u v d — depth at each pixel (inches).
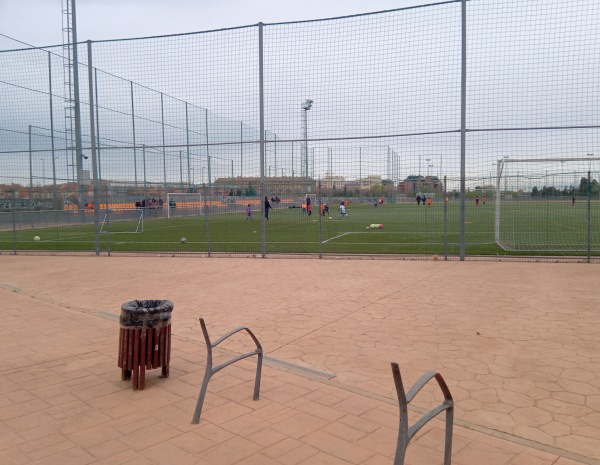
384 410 174.1
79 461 142.5
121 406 179.9
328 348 242.7
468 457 141.9
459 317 293.7
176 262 558.9
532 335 256.1
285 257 577.3
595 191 594.9
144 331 194.9
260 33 557.6
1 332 280.2
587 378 199.2
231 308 329.1
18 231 1004.6
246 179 1222.3
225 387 196.4
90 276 470.9
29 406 180.7
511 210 784.9
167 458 143.6
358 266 501.0
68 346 253.6
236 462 140.9
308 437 154.9
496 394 185.5
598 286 376.8
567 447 147.1
